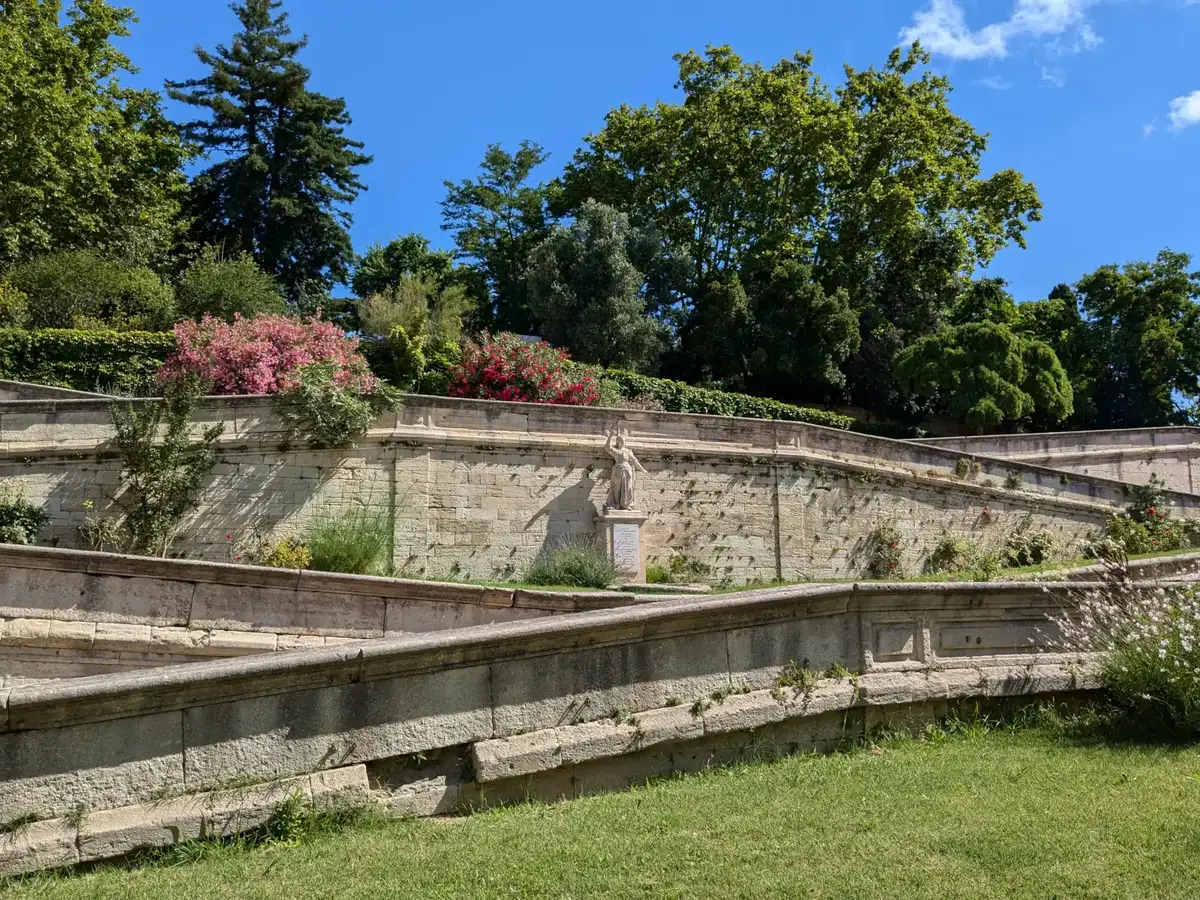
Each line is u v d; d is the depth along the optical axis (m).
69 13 39.47
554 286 40.06
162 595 11.38
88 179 36.31
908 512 24.84
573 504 21.78
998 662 8.88
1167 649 8.34
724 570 22.58
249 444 19.42
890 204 44.28
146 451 17.62
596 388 28.86
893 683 8.24
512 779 6.85
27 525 17.23
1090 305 48.50
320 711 6.56
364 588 11.94
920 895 4.92
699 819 6.10
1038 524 26.28
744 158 45.81
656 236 43.31
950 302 47.50
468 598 12.42
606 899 4.96
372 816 6.39
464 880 5.23
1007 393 37.53
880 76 47.25
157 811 6.01
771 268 44.06
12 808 5.79
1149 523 25.62
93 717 6.07
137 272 33.69
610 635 7.32
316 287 47.69
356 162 49.78
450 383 29.03
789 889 5.00
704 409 34.31
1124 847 5.48
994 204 47.59
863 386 44.41
